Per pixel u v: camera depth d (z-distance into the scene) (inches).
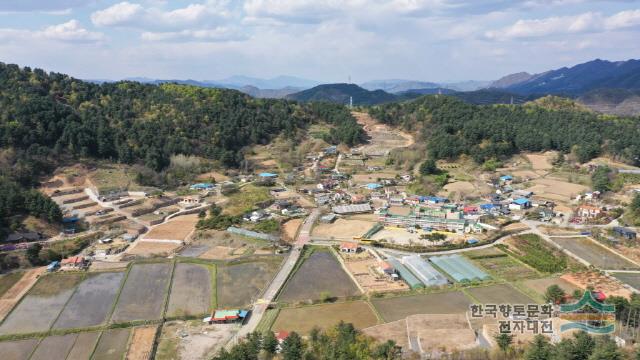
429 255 5236.2
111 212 6801.2
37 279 4697.3
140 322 3826.3
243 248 5521.7
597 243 5487.2
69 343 3560.5
